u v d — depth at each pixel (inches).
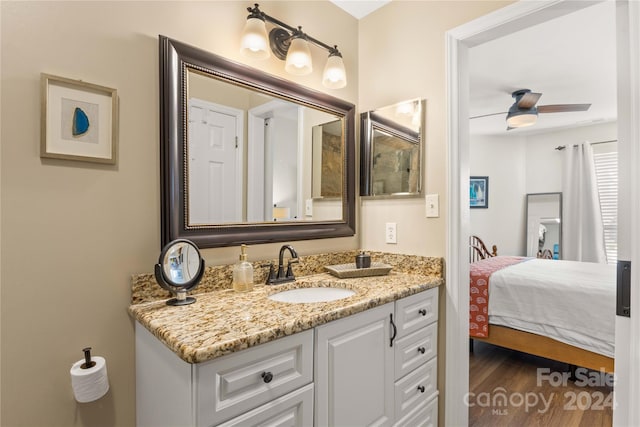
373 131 74.7
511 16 54.1
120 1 43.4
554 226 188.2
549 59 102.0
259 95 58.7
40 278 37.6
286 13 63.4
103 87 41.6
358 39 78.5
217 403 31.2
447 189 61.9
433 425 61.2
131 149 43.9
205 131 51.2
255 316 38.9
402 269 68.3
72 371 36.8
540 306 92.8
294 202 64.3
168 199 46.5
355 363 45.1
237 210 55.2
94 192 41.1
